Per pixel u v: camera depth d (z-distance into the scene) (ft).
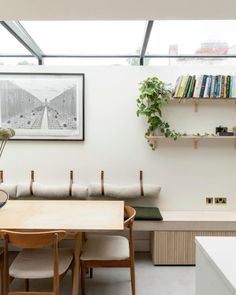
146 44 10.32
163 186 11.69
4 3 6.83
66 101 11.44
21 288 8.59
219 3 6.82
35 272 6.47
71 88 11.42
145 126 11.55
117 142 11.62
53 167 11.62
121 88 11.51
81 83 11.42
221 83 10.75
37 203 9.07
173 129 11.53
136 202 11.69
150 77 11.41
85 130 11.59
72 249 7.75
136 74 11.48
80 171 11.64
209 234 10.10
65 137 11.52
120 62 11.82
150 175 11.68
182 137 10.99
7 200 9.11
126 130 11.59
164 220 10.07
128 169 11.65
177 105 11.51
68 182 11.60
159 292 8.32
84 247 7.88
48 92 11.42
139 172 11.66
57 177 11.64
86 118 11.56
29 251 7.56
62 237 6.10
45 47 11.22
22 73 11.32
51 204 8.95
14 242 5.95
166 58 11.73
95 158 11.64
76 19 7.80
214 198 11.68
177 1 6.70
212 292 3.92
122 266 7.39
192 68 11.44
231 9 7.14
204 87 10.78
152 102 10.97
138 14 7.47
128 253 7.52
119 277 9.27
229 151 11.64
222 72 11.42
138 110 11.05
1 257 7.52
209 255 4.02
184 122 11.55
